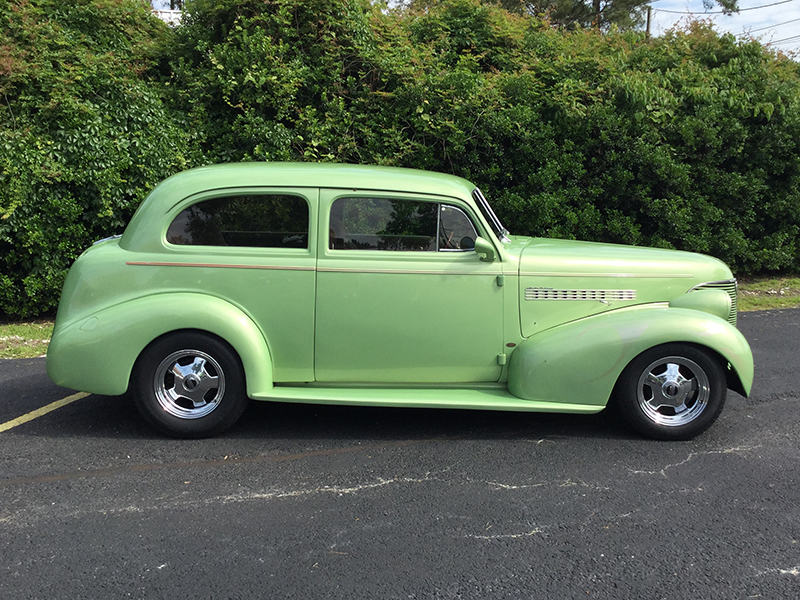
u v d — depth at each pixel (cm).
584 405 435
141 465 398
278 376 445
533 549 307
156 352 426
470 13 1093
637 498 358
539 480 380
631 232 941
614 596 273
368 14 962
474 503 352
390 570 290
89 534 319
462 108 894
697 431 436
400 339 440
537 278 446
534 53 1038
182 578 284
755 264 1061
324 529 325
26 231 768
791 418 485
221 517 336
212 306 423
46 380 575
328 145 889
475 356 449
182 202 430
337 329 437
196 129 887
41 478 379
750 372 426
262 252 432
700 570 291
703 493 364
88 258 438
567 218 917
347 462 405
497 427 466
